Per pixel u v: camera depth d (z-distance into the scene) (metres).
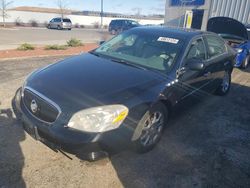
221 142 3.67
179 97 3.56
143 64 3.52
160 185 2.69
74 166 2.84
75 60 3.65
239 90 6.41
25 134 3.37
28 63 7.47
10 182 2.52
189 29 4.48
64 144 2.43
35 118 2.68
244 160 3.27
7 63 7.27
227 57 5.24
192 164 3.08
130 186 2.63
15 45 12.07
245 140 3.79
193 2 15.58
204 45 4.27
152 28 4.34
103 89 2.74
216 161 3.19
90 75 3.04
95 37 21.03
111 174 2.77
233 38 8.95
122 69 3.29
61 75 3.04
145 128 3.03
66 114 2.46
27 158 2.90
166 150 3.32
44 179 2.61
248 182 2.86
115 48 4.04
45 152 3.04
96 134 2.42
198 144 3.56
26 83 3.04
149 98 2.90
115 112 2.53
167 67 3.44
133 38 4.12
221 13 14.59
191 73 3.73
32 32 23.14
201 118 4.45
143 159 3.08
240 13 13.80
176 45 3.74
